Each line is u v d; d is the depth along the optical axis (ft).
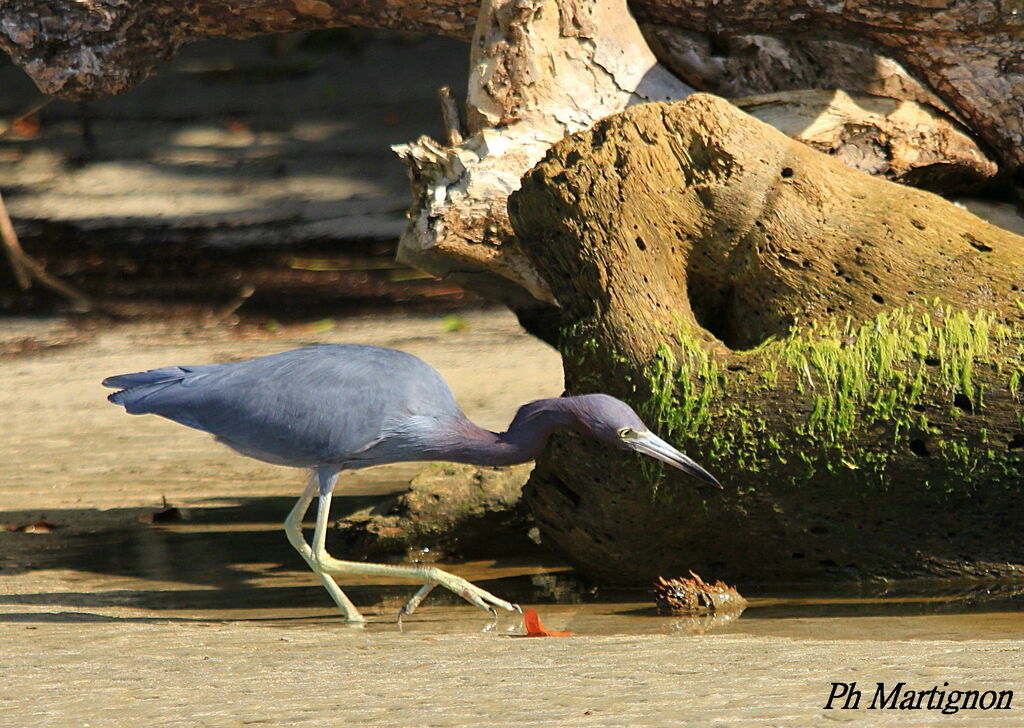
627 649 26.25
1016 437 33.78
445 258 46.03
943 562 35.32
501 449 34.24
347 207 108.37
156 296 89.81
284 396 33.47
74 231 104.73
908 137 45.78
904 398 34.06
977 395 33.81
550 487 36.58
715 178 36.81
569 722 19.74
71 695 22.62
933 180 47.57
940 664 23.45
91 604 35.58
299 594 37.52
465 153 43.42
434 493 42.57
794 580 36.11
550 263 37.65
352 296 89.45
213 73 133.08
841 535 35.29
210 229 104.94
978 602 32.86
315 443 33.50
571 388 36.58
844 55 46.16
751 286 36.63
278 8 48.57
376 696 22.02
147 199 110.93
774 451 34.37
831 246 36.19
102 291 91.15
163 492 51.19
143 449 58.54
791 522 35.19
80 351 78.13
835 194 37.06
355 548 42.34
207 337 80.28
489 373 69.05
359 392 33.55
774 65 46.75
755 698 21.02
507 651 26.35
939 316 34.68
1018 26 44.52
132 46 49.06
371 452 34.27
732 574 36.37
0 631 30.14
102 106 127.54
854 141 45.62
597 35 44.45
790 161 37.27
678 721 19.61
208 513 48.03
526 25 43.62
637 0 46.39
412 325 82.07
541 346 75.25
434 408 34.27
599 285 35.96
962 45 45.19
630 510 35.14
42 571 40.22
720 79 47.39
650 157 36.81
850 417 34.17
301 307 86.84
